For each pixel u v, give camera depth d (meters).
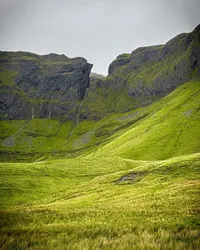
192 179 53.44
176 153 142.62
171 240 16.27
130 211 32.06
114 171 90.25
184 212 28.66
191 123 177.12
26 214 31.75
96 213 32.41
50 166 92.94
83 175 85.88
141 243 15.38
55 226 24.25
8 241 16.95
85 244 15.90
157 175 63.00
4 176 78.94
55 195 66.38
